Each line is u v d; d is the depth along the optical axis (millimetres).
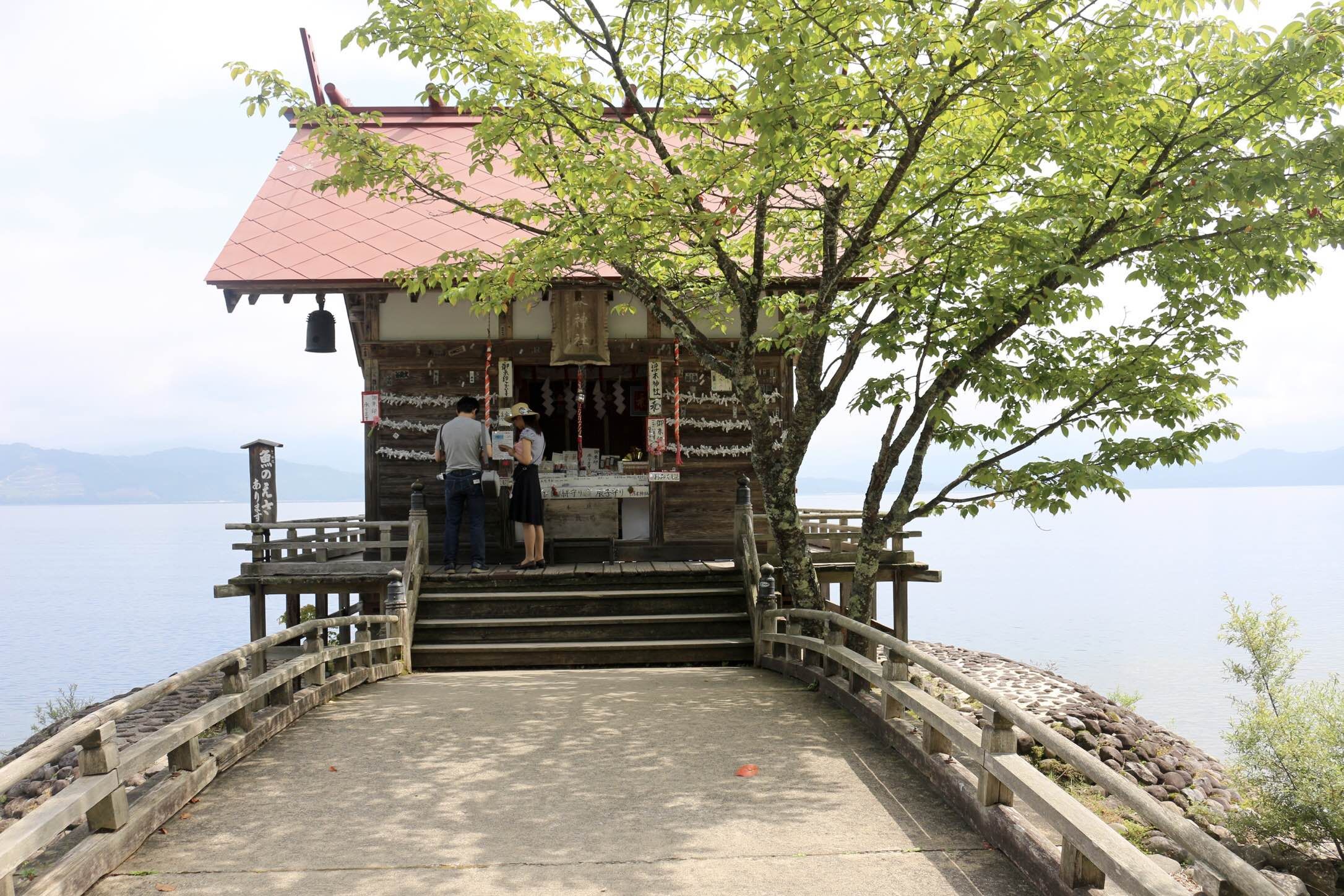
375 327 14102
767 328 14289
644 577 12359
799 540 10781
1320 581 120438
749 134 13305
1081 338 10320
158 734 5516
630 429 17234
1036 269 8609
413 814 5520
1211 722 25266
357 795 5875
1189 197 8172
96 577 186250
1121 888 3871
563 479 13766
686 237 10781
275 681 7340
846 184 9797
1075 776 9281
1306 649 9102
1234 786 8750
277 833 5219
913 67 7477
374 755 6805
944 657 17266
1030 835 4711
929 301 9922
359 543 12047
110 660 65875
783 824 5355
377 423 13906
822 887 4480
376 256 14148
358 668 9688
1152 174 8969
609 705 8516
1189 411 9680
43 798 8914
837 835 5180
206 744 6406
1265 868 7676
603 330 13820
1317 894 7336
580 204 10438
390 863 4777
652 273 12148
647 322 14328
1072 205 8883
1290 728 7977
